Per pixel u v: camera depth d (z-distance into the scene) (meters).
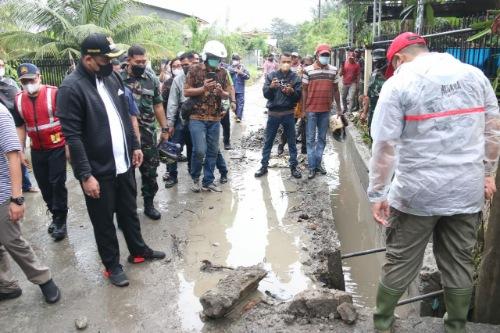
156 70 15.77
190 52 6.49
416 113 2.54
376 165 2.65
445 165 2.57
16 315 3.48
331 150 10.09
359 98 11.13
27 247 3.48
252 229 5.09
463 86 2.53
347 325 3.13
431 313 3.67
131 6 15.79
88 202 3.71
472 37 4.34
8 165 3.28
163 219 5.38
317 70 6.73
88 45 3.45
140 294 3.74
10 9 13.57
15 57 13.14
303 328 3.13
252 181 6.93
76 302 3.64
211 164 6.30
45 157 4.76
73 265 4.28
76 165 3.51
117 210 4.04
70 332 3.26
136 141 4.15
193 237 4.88
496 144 2.69
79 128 3.50
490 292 3.15
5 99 5.81
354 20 15.09
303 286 3.88
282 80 6.70
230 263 4.28
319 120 6.95
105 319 3.40
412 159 2.62
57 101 3.46
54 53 13.47
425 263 3.81
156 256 4.34
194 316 3.40
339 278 4.43
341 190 7.47
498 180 3.04
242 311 3.39
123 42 15.06
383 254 5.40
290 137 6.93
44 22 14.05
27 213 5.71
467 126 2.55
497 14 4.28
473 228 2.73
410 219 2.72
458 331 2.88
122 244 4.69
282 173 7.36
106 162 3.66
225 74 6.12
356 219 6.41
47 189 4.92
